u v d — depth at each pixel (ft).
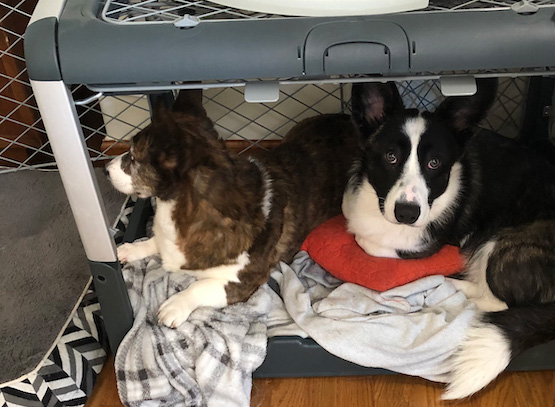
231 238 5.13
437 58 3.86
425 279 5.59
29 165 7.86
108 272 4.83
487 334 4.86
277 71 3.92
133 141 4.89
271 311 5.47
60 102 4.05
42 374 4.95
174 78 3.97
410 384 5.23
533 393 5.11
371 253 5.75
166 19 4.51
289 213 5.82
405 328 5.13
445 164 5.07
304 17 4.09
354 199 5.69
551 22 3.83
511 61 3.87
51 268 6.07
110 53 3.91
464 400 5.08
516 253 5.24
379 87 5.08
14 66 7.06
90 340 5.41
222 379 4.88
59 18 4.09
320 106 7.64
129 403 4.91
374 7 4.12
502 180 5.62
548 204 5.35
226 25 3.98
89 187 4.41
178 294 5.24
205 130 5.01
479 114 4.91
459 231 5.72
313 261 6.12
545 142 6.13
